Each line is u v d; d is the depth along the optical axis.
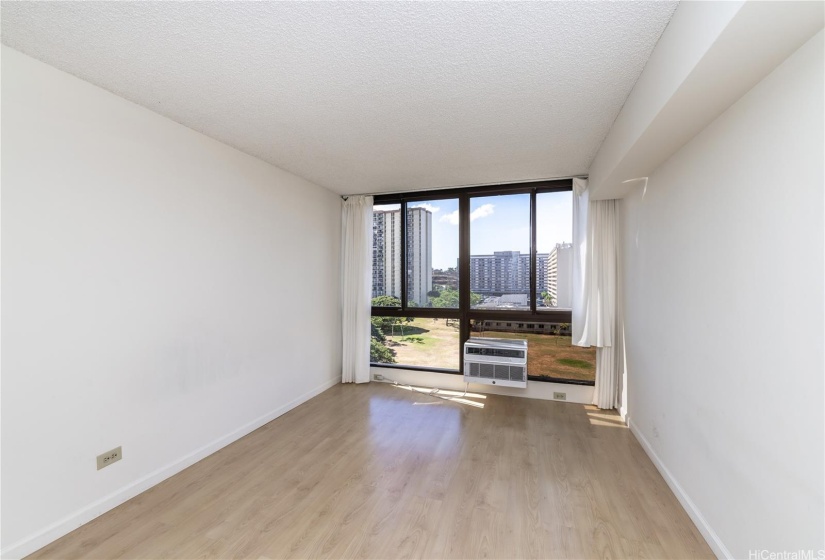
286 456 2.72
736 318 1.60
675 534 1.89
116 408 2.13
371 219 4.53
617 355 3.64
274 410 3.44
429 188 4.27
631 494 2.24
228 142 2.86
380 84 2.01
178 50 1.71
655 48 1.68
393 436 3.07
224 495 2.23
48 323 1.83
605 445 2.90
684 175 2.09
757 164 1.44
